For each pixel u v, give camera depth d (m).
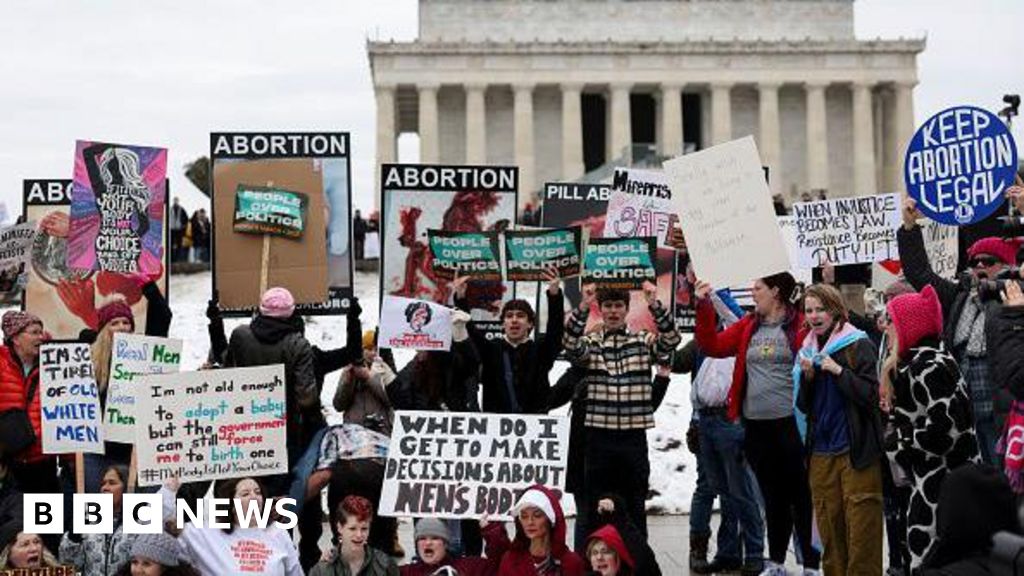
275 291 14.91
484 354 15.16
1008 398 12.27
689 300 20.16
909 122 97.25
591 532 14.48
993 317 11.79
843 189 99.88
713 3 100.25
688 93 101.31
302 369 14.76
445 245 15.89
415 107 104.56
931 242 17.39
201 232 59.75
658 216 18.30
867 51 96.44
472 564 13.03
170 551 12.34
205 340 42.06
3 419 14.99
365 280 57.44
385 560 12.77
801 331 14.00
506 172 17.33
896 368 12.98
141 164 16.86
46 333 15.94
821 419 13.45
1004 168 14.09
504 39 99.25
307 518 15.34
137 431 13.44
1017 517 8.00
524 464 13.54
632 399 14.56
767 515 14.47
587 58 95.44
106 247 16.75
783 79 96.31
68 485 15.95
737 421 16.08
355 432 15.15
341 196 17.11
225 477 13.59
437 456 13.58
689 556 17.77
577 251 15.29
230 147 16.75
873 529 13.16
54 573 12.96
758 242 14.07
